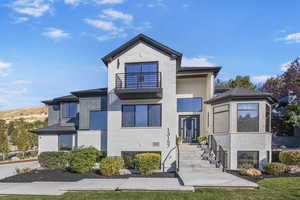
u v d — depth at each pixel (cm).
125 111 1669
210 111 1859
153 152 1586
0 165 2130
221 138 1700
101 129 1916
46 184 1149
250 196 860
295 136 2223
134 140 1617
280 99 2470
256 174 1306
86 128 1953
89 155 1484
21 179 1319
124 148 1622
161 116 1611
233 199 827
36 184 1152
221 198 838
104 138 1853
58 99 2253
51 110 2389
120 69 1683
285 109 2194
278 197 847
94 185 1063
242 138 1591
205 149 1770
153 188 961
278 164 1349
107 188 995
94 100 1969
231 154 1591
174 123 1591
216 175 1190
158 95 1586
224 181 1044
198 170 1351
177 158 1458
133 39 1655
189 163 1508
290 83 2217
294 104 2102
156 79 1627
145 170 1345
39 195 938
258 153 1567
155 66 1650
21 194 959
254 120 1594
